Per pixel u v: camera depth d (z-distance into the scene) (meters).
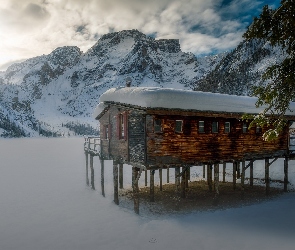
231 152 22.20
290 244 13.78
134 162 19.42
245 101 22.92
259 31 12.36
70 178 34.25
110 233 16.28
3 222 18.59
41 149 88.38
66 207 21.86
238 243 14.19
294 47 12.26
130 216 19.23
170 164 19.09
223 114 21.09
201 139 20.62
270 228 16.06
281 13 11.66
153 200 23.09
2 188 28.81
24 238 15.89
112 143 22.80
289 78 12.18
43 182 31.83
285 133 25.73
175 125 19.52
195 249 13.71
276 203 21.64
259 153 23.89
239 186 28.66
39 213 20.44
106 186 29.53
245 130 23.20
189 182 31.56
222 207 20.97
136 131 19.19
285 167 25.77
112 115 22.81
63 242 15.20
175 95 18.73
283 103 13.39
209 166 27.23
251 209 20.12
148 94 17.84
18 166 45.34
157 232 15.98
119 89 21.30
